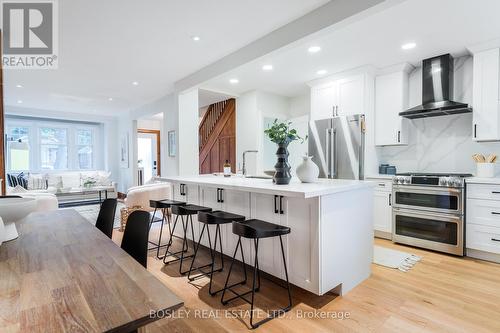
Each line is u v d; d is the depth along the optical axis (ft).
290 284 8.02
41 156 25.03
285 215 7.36
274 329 5.97
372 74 13.47
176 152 15.14
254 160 17.40
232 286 7.56
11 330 2.15
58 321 2.28
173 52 11.02
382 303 7.00
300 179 8.48
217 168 21.24
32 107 22.27
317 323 6.17
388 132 13.29
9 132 23.34
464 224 10.32
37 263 3.58
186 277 8.61
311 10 8.02
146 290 2.81
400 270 9.07
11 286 2.91
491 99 10.38
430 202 11.02
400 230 11.92
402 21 8.71
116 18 8.37
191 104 15.39
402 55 11.64
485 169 10.44
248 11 8.03
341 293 7.39
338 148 13.16
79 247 4.26
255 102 17.31
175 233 12.41
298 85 16.31
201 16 8.30
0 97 9.09
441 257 10.30
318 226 6.64
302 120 18.31
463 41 10.27
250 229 6.16
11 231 4.67
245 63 10.41
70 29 9.05
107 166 27.07
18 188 14.15
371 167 13.58
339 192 7.24
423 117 13.00
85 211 19.36
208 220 7.51
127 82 15.25
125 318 2.31
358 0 6.99
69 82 15.16
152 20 8.51
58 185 23.22
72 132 26.55
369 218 8.54
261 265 8.05
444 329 5.93
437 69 11.72
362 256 8.25
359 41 10.23
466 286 7.93
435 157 12.79
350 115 13.15
